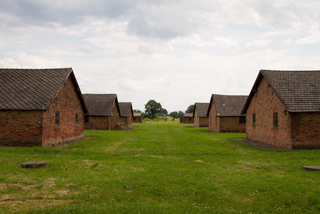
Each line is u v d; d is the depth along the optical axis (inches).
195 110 2369.6
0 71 812.6
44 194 294.4
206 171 420.5
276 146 756.0
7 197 281.0
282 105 713.0
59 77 802.2
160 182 350.9
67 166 438.6
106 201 278.8
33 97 692.1
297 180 365.1
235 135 1216.2
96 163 455.8
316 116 673.6
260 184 346.6
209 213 252.8
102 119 1585.9
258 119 900.0
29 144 664.4
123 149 671.8
